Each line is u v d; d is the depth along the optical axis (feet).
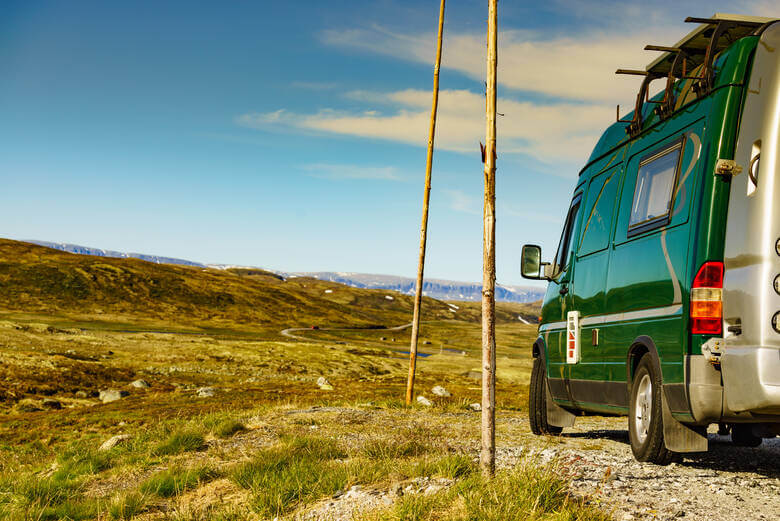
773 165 16.71
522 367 289.33
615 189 24.94
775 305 16.11
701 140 18.57
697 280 17.67
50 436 86.33
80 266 652.89
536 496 15.43
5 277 588.50
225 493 24.57
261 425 39.63
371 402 58.18
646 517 14.53
